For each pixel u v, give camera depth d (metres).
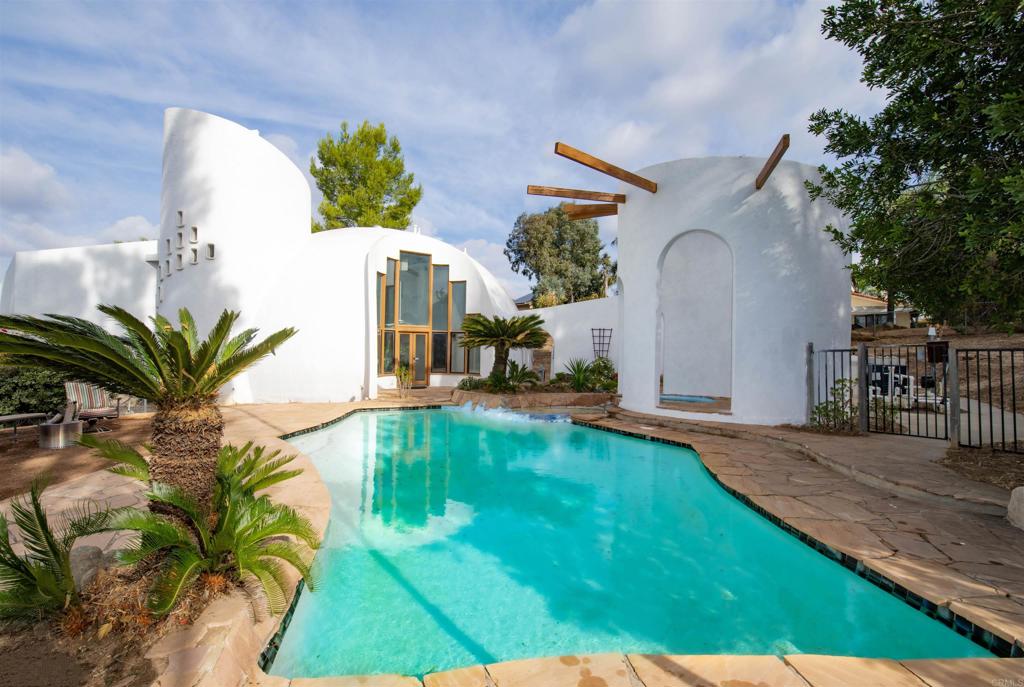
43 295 20.27
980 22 5.14
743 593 4.52
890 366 11.15
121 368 3.70
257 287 15.84
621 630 3.87
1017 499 5.04
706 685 2.84
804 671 2.97
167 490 3.55
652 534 5.89
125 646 2.93
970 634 3.38
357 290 16.89
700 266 16.81
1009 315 6.71
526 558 5.22
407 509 6.75
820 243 11.29
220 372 4.12
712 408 12.29
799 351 11.01
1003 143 5.71
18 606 3.06
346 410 14.01
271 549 3.65
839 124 7.03
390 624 3.91
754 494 6.21
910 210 6.38
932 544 4.61
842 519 5.30
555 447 10.52
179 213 15.34
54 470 7.07
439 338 21.23
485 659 3.49
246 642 3.14
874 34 6.03
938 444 8.58
